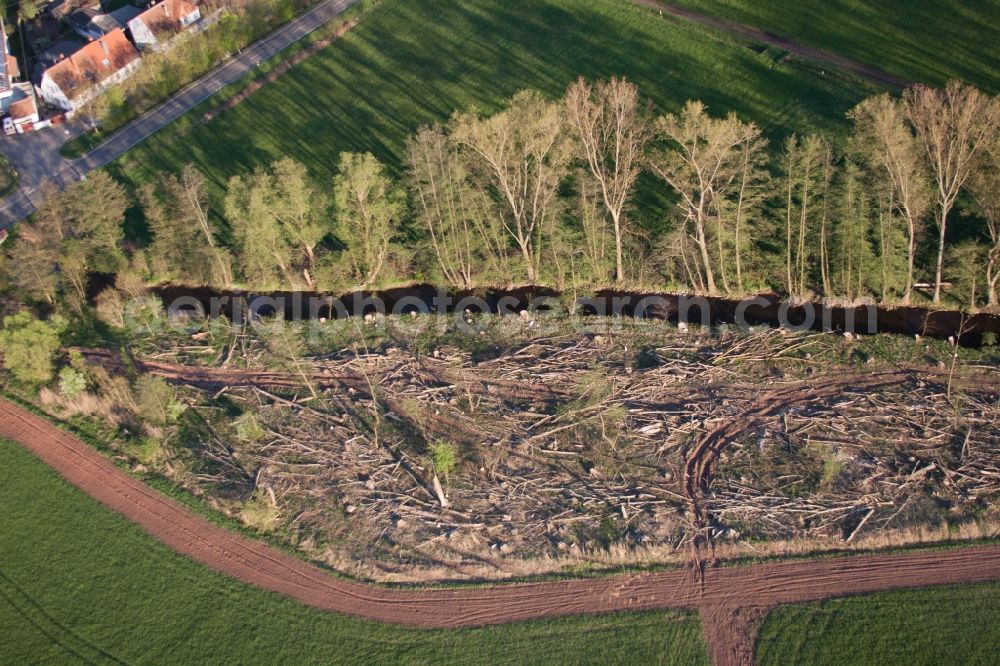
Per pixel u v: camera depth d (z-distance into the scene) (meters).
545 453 57.81
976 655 46.12
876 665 46.09
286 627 49.72
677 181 65.75
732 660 46.94
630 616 49.09
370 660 47.94
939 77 83.69
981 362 60.78
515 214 68.50
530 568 51.66
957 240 68.69
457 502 55.19
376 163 66.00
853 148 64.56
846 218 65.56
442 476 56.62
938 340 62.84
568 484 55.88
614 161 71.25
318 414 61.28
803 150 65.50
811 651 46.91
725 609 49.03
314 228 69.94
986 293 65.56
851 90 83.31
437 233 71.19
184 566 53.03
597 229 70.31
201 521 55.31
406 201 74.12
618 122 63.41
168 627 50.31
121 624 50.62
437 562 52.16
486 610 49.84
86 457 59.69
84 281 71.25
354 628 49.41
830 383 60.72
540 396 61.72
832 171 66.88
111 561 53.66
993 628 47.09
